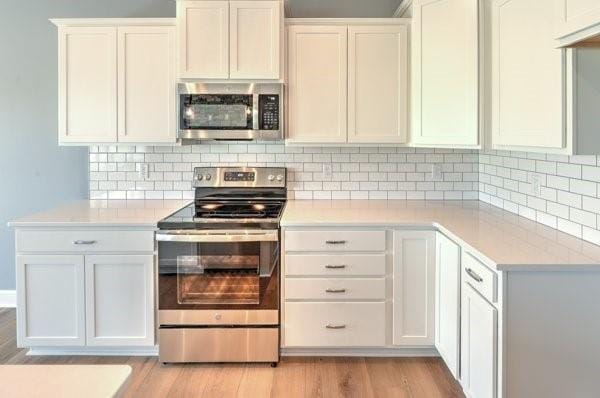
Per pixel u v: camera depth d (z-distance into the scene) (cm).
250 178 402
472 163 408
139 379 305
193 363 326
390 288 325
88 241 320
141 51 370
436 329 321
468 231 281
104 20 368
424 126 350
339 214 342
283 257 323
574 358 213
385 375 311
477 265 240
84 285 323
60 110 373
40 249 321
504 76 271
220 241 314
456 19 313
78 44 371
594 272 210
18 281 323
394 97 372
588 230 252
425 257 322
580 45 200
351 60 371
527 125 245
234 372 315
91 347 334
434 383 301
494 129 286
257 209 365
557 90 217
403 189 410
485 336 228
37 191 425
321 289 324
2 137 421
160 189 412
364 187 410
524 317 213
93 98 373
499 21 277
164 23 368
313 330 327
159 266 319
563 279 212
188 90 361
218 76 362
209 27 361
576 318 212
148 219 325
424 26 344
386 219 324
